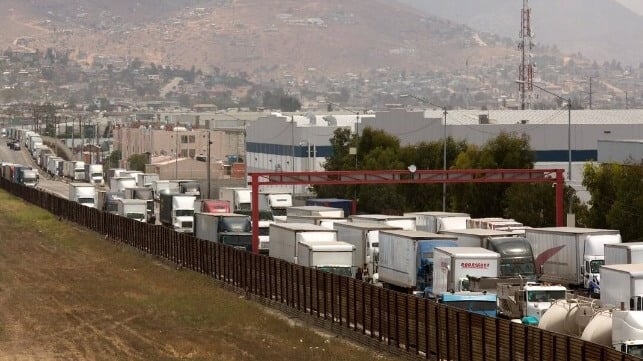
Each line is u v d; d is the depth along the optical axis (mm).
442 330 112812
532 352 100250
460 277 149000
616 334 104438
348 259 167500
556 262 173250
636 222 196500
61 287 171750
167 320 140500
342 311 133875
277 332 132375
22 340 127312
